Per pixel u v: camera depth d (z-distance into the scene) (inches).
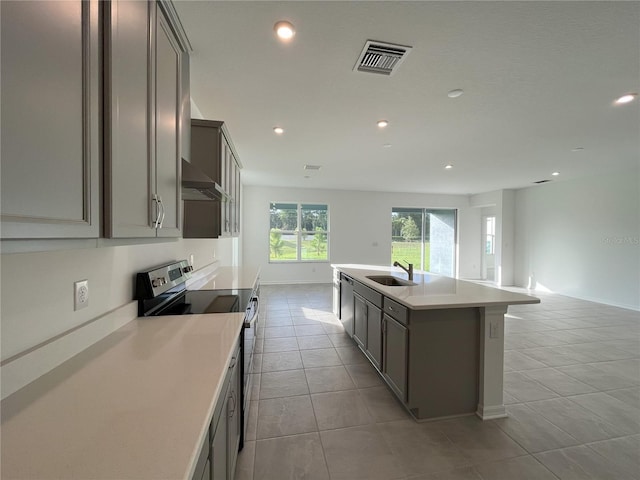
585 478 59.9
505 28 61.6
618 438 71.7
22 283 35.9
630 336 143.9
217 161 94.5
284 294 237.6
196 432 27.7
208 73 79.7
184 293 91.4
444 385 79.5
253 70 78.3
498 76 80.7
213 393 34.6
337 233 295.3
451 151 154.6
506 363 113.3
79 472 23.0
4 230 21.0
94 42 31.0
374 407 84.2
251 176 228.7
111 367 40.9
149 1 44.8
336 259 295.6
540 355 120.7
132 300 64.7
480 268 329.7
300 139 135.6
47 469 23.2
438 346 79.0
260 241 279.9
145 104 43.1
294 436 71.8
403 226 316.8
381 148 149.6
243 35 64.3
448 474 60.9
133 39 39.4
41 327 38.9
